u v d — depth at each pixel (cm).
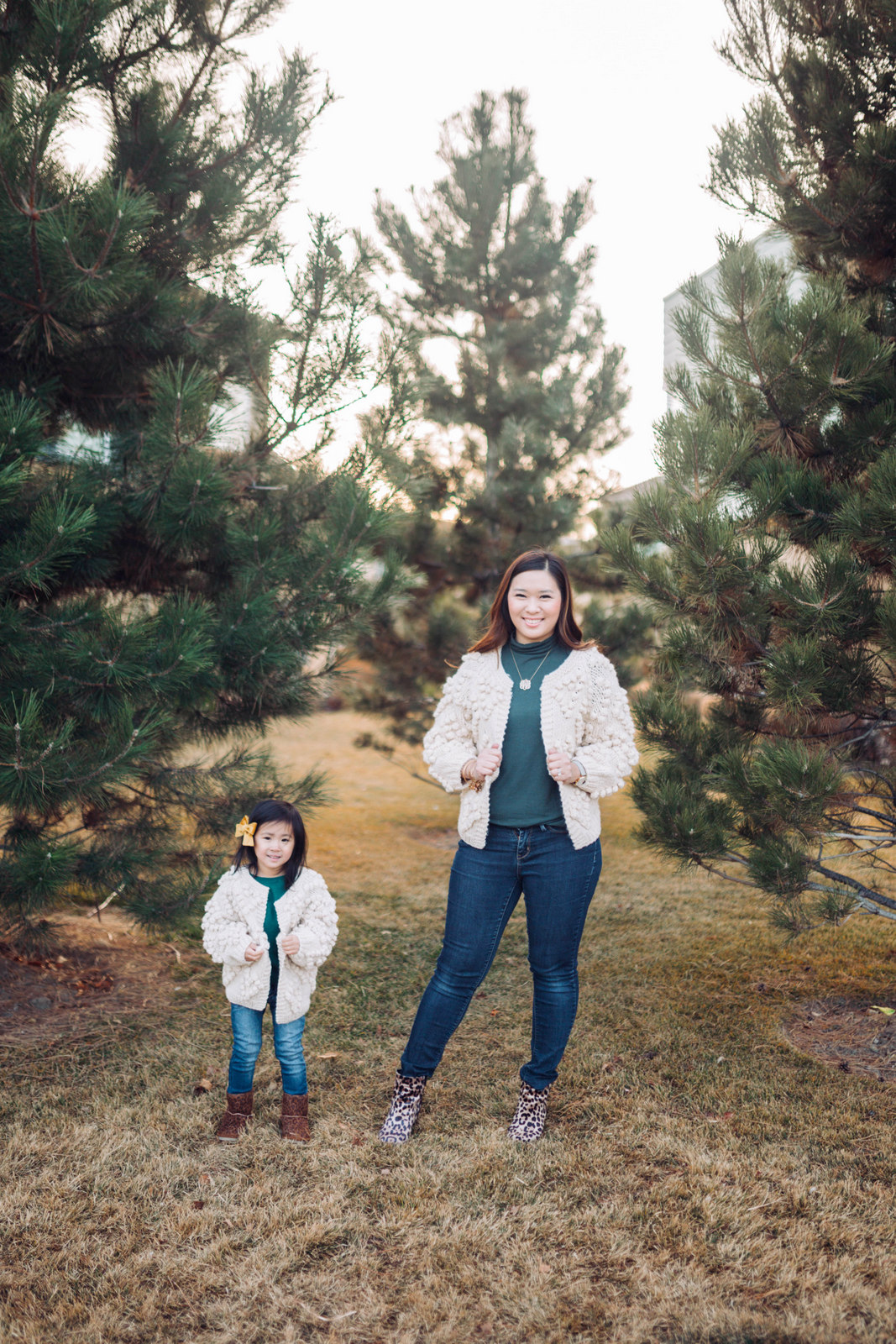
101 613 316
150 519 357
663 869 631
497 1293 205
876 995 386
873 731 317
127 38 342
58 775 291
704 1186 245
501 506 700
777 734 339
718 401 359
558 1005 265
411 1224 229
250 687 388
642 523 320
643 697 348
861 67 333
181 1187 244
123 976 411
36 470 358
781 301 334
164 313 354
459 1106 293
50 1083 303
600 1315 198
